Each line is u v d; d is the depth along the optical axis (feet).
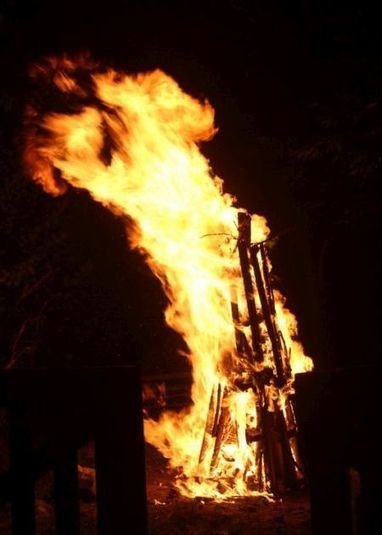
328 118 27.04
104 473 9.96
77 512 9.84
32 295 32.04
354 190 29.43
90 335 35.58
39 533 15.52
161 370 40.32
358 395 9.39
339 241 34.19
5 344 30.40
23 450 9.68
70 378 9.91
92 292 35.50
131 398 10.12
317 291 33.91
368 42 26.53
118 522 9.94
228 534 15.66
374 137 26.76
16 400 9.71
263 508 17.74
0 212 31.07
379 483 9.23
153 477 23.04
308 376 9.70
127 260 36.42
